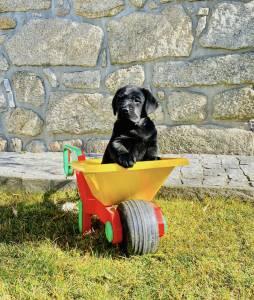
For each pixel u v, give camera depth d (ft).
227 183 7.04
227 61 9.45
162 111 9.96
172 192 6.94
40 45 10.42
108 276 4.63
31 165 8.73
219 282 4.54
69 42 10.25
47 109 10.55
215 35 9.47
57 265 4.81
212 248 5.25
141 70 9.95
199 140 9.78
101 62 10.15
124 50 9.96
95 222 6.09
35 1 10.33
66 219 6.27
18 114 10.75
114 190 5.20
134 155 5.44
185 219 6.08
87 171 4.76
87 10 10.06
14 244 5.37
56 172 7.96
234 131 9.62
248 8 9.29
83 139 10.46
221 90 9.61
